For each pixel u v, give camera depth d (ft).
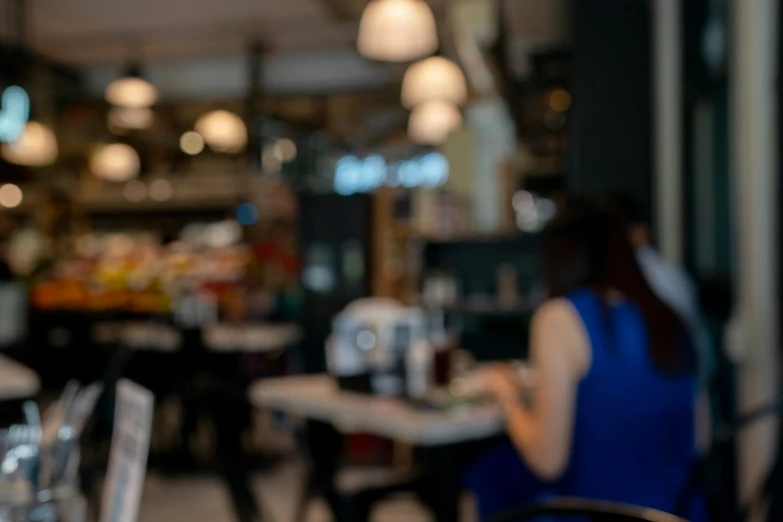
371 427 8.86
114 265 24.32
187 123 39.14
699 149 13.38
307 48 31.40
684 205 14.25
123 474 3.50
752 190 10.62
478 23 20.90
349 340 10.45
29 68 29.07
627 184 16.10
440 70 16.78
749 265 10.71
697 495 7.23
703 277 13.17
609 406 7.16
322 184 38.45
